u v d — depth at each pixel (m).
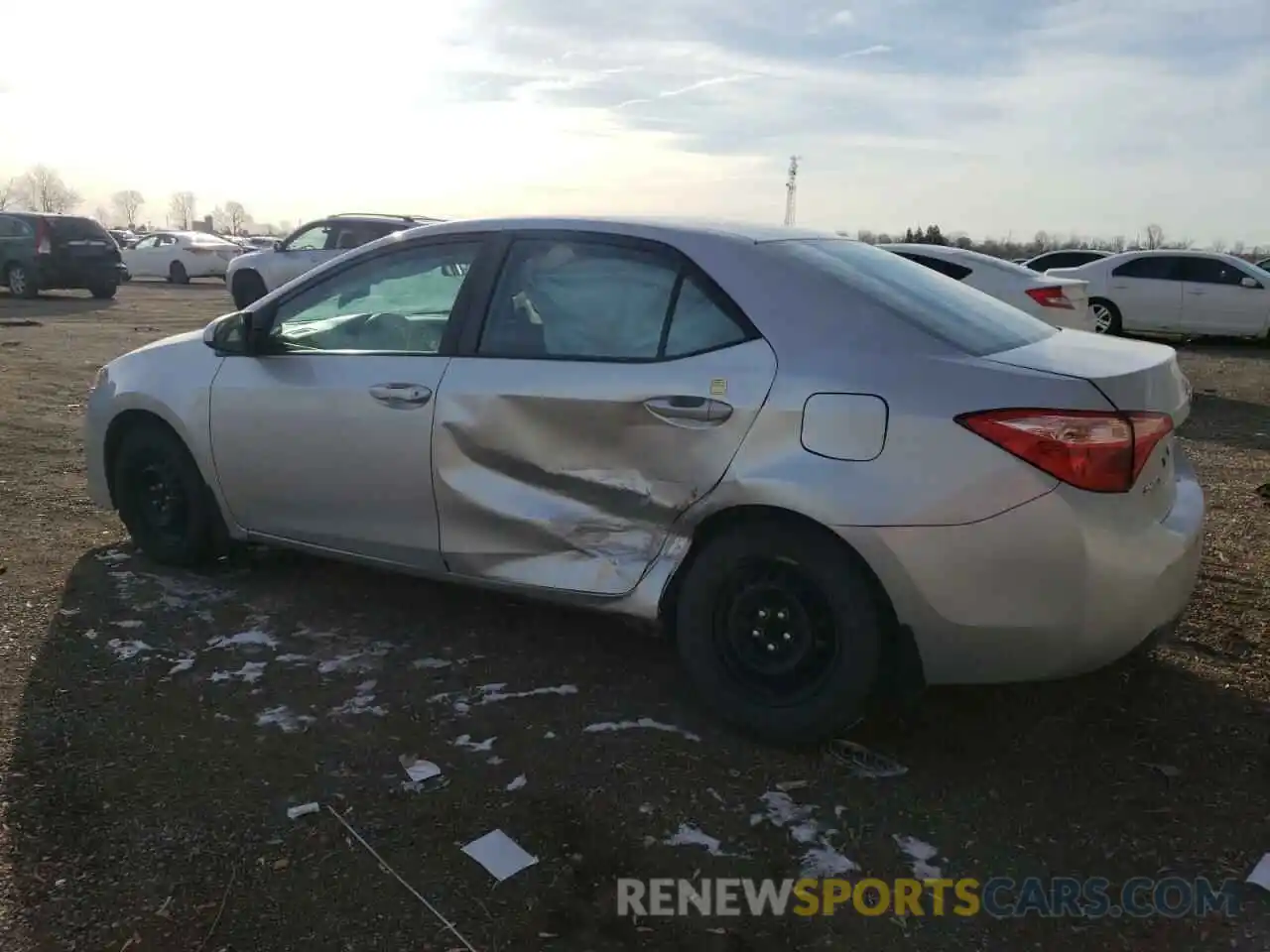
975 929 2.51
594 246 3.56
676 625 3.45
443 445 3.68
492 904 2.55
